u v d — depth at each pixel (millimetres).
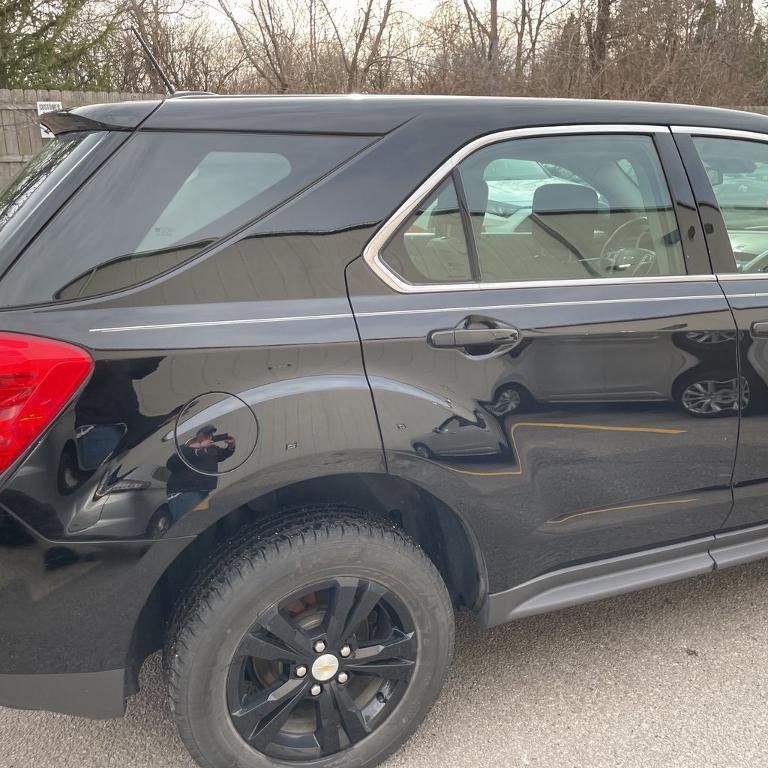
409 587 1911
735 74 13125
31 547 1597
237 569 1751
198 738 1817
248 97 1905
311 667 1880
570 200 2143
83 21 13383
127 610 1694
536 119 2119
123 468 1620
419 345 1857
